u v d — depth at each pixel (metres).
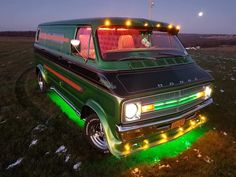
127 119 3.13
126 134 3.21
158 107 3.36
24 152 4.04
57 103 6.55
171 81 3.53
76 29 4.34
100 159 3.88
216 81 10.09
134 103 3.12
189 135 4.74
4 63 14.66
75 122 5.30
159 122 3.38
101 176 3.47
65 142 4.39
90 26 3.85
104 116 3.45
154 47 4.32
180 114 3.68
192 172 3.58
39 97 7.10
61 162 3.78
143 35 4.22
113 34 3.89
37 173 3.48
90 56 3.84
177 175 3.51
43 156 3.93
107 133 3.38
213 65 15.55
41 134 4.70
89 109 4.11
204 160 3.89
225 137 4.70
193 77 3.93
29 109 6.07
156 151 4.12
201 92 4.09
